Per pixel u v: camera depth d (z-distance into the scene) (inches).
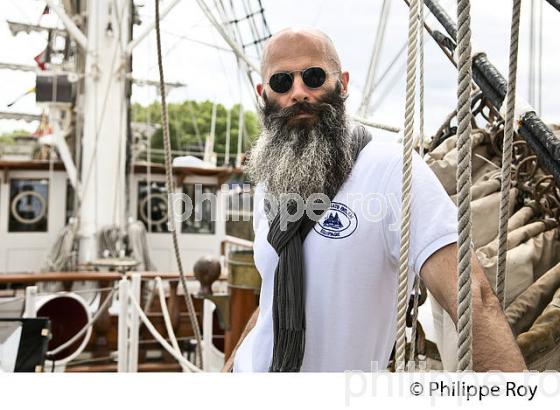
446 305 40.8
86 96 227.0
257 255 55.1
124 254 209.6
